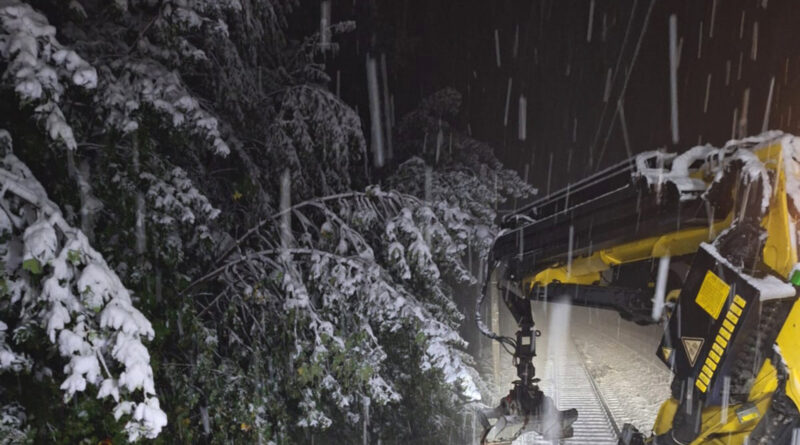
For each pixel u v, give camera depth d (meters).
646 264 5.03
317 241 9.20
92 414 5.34
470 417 11.74
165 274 6.90
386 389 8.26
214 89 8.82
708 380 3.51
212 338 7.29
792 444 3.47
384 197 8.91
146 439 5.62
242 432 7.56
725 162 3.65
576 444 11.51
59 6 6.49
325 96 9.66
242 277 8.09
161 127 6.55
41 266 4.66
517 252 5.93
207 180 9.01
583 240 4.93
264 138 9.84
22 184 4.88
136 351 4.91
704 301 3.57
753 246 3.40
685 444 3.75
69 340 4.74
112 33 7.07
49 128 4.91
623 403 14.95
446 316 9.94
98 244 6.36
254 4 9.52
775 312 3.35
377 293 7.82
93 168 6.82
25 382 5.38
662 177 4.01
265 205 9.03
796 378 3.32
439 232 8.41
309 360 7.88
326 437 10.11
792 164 3.36
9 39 4.82
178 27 6.56
